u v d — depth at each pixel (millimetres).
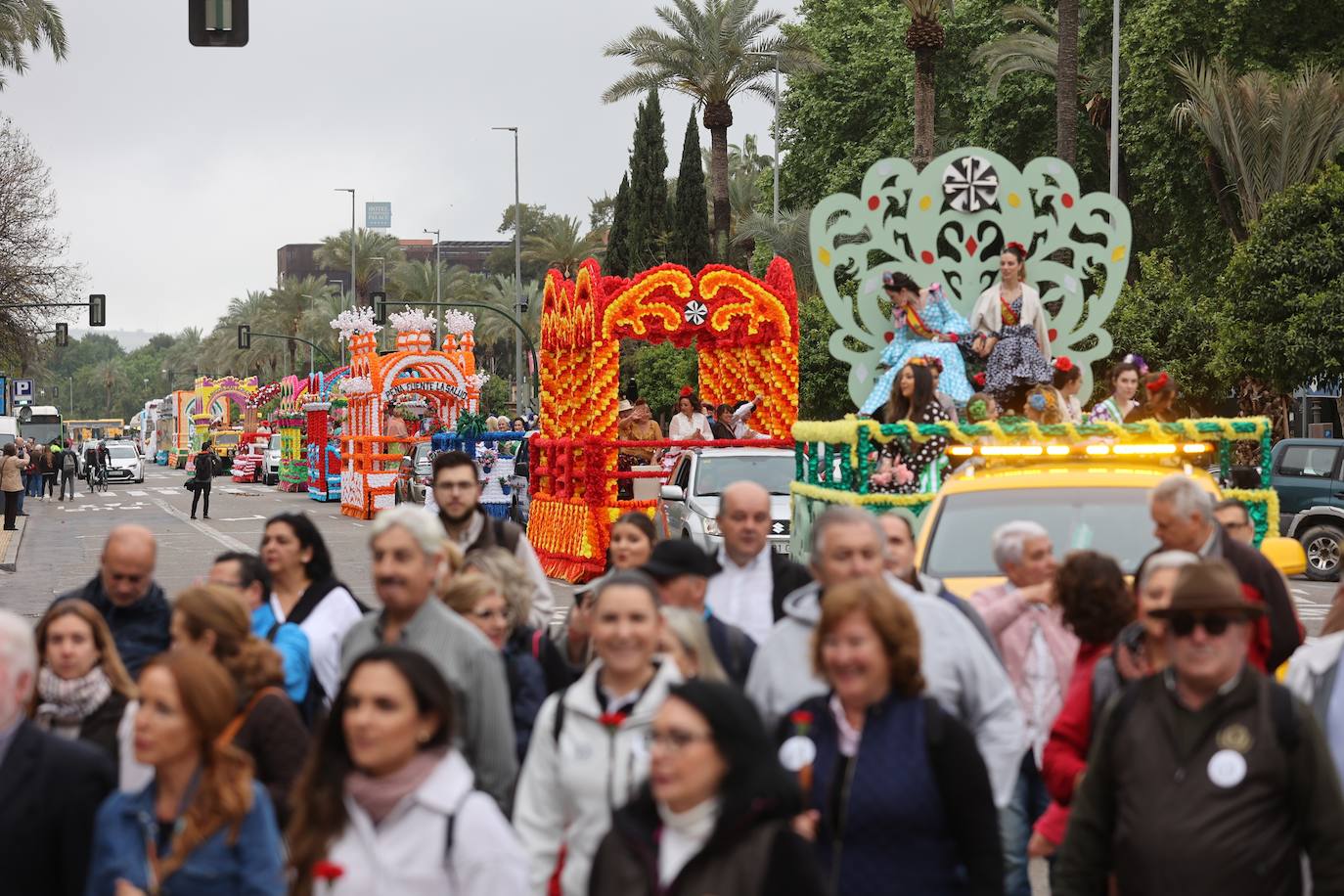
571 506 38625
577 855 8469
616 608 8484
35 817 8219
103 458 113938
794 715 8195
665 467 40125
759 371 40938
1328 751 7789
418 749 7410
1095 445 16719
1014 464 16750
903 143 89750
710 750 6504
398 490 60562
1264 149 59812
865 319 24266
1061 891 8289
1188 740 7863
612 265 111062
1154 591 9352
